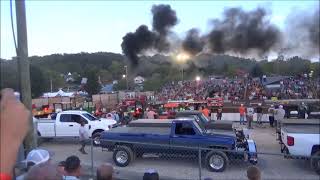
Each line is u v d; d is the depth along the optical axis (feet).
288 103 109.19
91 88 208.44
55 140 71.36
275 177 43.42
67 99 126.93
